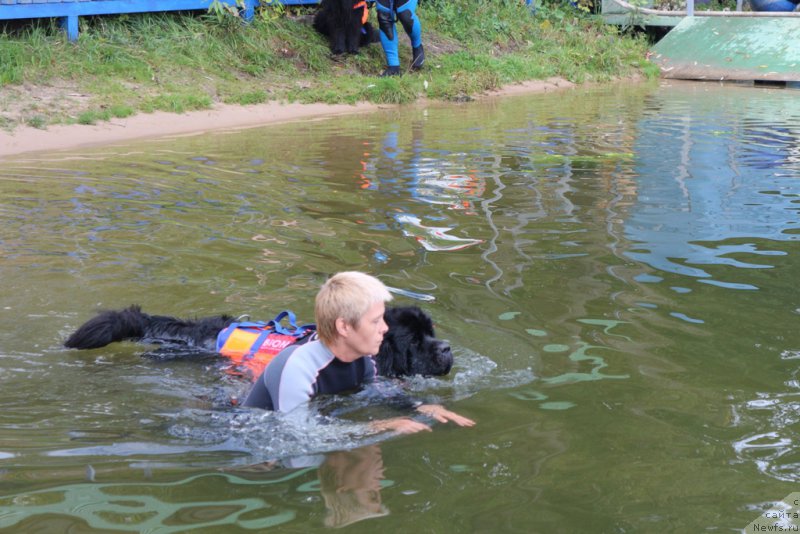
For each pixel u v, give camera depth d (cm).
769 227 680
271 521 296
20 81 1165
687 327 479
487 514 301
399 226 686
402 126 1214
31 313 496
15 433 362
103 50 1302
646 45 2022
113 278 553
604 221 699
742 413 379
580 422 372
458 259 601
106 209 723
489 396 400
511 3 1992
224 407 393
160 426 373
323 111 1338
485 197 782
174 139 1084
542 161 950
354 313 381
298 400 384
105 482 321
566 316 495
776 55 1792
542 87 1691
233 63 1416
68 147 1013
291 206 744
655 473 329
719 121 1241
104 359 448
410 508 305
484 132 1157
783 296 527
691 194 792
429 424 373
